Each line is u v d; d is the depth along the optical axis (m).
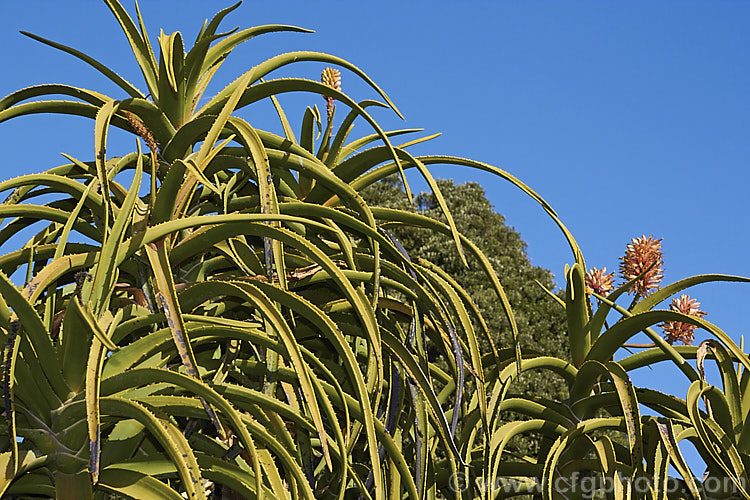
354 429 2.39
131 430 1.88
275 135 2.52
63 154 2.52
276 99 3.12
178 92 2.51
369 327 2.11
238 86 2.36
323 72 3.12
